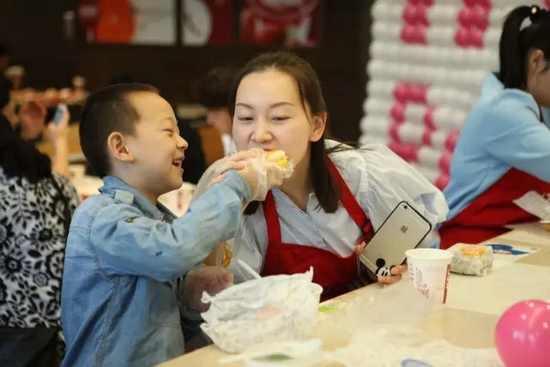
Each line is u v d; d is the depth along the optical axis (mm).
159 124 1871
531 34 2742
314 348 1466
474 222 2812
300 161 2102
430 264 1802
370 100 4273
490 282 2041
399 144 4184
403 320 1721
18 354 2469
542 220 2746
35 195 2592
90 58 8047
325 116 2133
